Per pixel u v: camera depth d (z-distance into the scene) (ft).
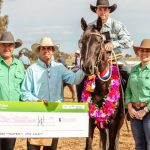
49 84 21.68
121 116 24.56
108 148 24.41
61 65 22.35
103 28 25.53
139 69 21.79
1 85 20.99
